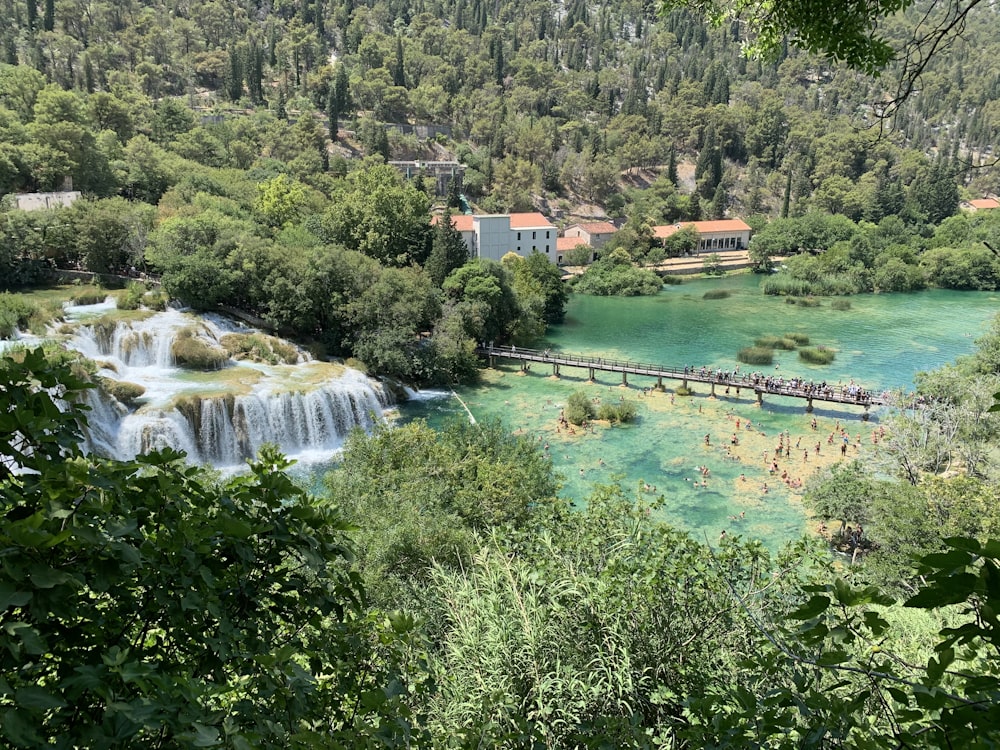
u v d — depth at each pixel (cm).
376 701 486
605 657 888
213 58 16875
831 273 10700
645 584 966
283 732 447
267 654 489
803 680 580
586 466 4322
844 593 396
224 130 12225
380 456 3034
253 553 527
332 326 5912
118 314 5416
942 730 351
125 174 8450
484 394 5691
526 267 8356
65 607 381
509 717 790
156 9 17975
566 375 6219
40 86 9569
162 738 427
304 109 14625
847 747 470
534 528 1452
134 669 379
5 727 313
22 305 4866
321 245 6550
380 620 683
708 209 15738
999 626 292
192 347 5097
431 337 6150
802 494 3950
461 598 1143
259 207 8288
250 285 5844
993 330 5781
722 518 3684
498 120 17125
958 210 14000
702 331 7888
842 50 795
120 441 4053
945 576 291
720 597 955
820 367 6406
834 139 18112
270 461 567
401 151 15638
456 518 2466
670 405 5438
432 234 8044
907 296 10019
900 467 3778
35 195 7162
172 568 457
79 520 411
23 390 460
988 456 3619
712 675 870
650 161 17775
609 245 12056
